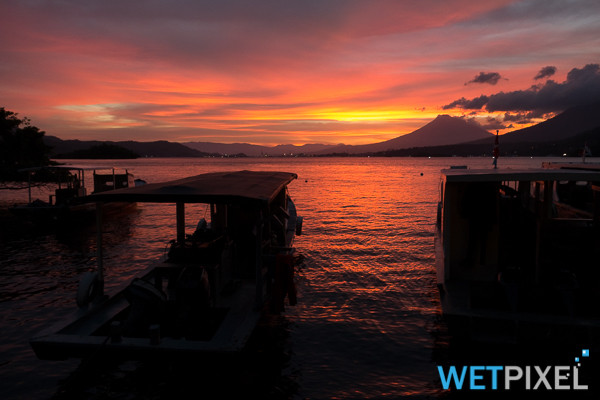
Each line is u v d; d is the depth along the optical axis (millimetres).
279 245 12930
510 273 7434
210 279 8344
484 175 7543
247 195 7453
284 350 8047
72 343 6473
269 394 6512
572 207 8852
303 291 11727
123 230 22438
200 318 7746
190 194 7414
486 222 7984
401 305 10586
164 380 6988
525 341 6699
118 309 8086
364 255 16312
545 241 7359
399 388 6660
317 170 133500
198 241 9133
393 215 28312
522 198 9047
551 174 7238
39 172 36844
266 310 9516
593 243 7160
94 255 16281
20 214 21688
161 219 26875
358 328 9102
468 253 8141
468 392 6516
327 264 14898
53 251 17094
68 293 11500
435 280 12844
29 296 11234
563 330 6512
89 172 95312
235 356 6352
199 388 6723
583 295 7172
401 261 15336
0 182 36875
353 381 6891
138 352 6438
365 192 48375
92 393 6621
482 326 6855
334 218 26844
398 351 7969
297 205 34688
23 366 7484
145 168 155750
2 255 16328
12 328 9109
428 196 42688
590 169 9492
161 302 7391
